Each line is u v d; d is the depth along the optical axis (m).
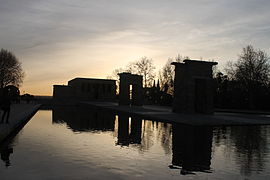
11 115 22.41
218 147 12.16
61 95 68.94
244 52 53.22
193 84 30.31
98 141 13.00
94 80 67.19
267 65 52.16
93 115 30.19
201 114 30.17
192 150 11.33
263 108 49.88
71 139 13.38
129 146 11.87
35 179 6.79
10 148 10.80
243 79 51.94
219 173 7.94
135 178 7.16
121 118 26.56
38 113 32.62
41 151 10.27
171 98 58.38
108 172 7.64
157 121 23.73
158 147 11.81
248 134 16.56
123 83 46.44
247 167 8.71
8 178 6.82
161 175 7.54
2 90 17.09
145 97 67.75
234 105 53.41
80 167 8.06
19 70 76.94
